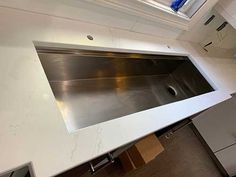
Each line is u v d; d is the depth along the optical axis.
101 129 0.67
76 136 0.60
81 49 0.96
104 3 1.00
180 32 1.57
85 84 1.22
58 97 1.08
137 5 1.12
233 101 2.19
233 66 1.85
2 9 0.79
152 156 1.27
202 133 2.67
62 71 1.05
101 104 1.22
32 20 0.85
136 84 1.48
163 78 1.65
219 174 2.54
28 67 0.68
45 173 0.50
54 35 0.88
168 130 1.37
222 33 1.86
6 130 0.53
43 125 0.58
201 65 1.52
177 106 1.00
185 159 2.36
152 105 1.45
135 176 1.87
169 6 1.39
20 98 0.60
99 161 0.82
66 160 0.54
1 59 0.66
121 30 1.23
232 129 2.37
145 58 1.29
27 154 0.51
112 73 1.31
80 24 1.03
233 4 1.53
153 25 1.33
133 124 0.76
